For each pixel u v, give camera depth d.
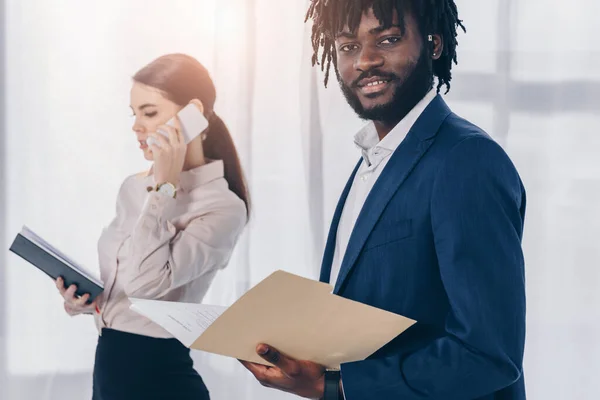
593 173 2.04
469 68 2.04
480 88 2.04
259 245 2.04
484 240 0.86
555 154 2.04
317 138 2.04
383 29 0.99
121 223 1.95
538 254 2.05
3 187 2.00
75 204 2.01
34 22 2.01
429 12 1.01
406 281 0.92
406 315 0.92
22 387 2.02
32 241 1.70
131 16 2.02
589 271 2.04
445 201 0.88
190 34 2.03
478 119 2.04
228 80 2.04
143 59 2.02
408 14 0.99
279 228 2.04
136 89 1.98
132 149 2.02
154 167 1.83
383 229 0.94
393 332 0.84
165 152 1.83
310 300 0.81
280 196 2.04
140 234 1.79
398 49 1.00
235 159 1.98
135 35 2.02
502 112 2.04
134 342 1.77
